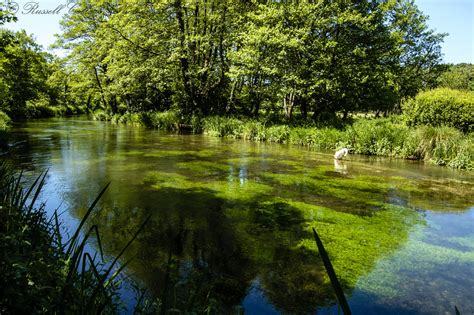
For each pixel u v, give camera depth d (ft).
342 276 12.78
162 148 44.96
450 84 137.49
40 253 7.37
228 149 45.50
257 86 71.97
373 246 15.67
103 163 33.27
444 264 14.07
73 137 55.01
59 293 6.29
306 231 17.21
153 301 9.70
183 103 80.59
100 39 80.53
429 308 10.92
